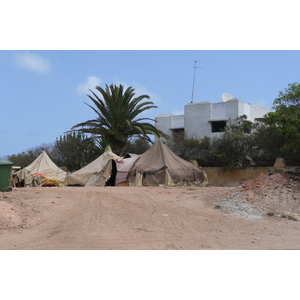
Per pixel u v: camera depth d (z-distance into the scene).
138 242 8.66
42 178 31.72
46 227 9.91
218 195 15.01
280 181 15.09
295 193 13.70
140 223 10.65
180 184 24.22
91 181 27.45
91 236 9.01
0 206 10.84
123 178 25.98
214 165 34.06
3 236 8.93
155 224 10.62
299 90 26.64
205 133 39.34
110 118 37.34
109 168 27.23
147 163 25.22
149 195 15.76
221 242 8.96
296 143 16.56
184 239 9.12
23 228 9.77
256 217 12.06
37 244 8.23
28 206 12.13
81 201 13.83
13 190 15.98
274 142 30.41
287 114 18.97
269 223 11.38
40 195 14.66
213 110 39.31
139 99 37.88
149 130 38.00
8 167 15.16
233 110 37.62
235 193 14.52
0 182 14.93
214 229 10.39
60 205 12.84
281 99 27.61
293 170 16.08
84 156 42.41
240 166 31.47
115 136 37.09
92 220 10.82
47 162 33.78
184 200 14.54
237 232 10.12
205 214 12.27
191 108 40.62
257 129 32.28
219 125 39.25
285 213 12.40
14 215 10.57
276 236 9.77
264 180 15.61
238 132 32.38
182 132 40.53
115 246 8.23
